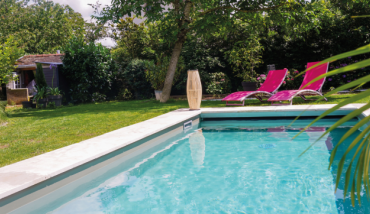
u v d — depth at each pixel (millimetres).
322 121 7055
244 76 14797
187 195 3094
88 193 3271
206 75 15602
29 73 19922
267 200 2877
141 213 2701
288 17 12031
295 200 2830
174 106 11125
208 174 3740
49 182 3072
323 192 2994
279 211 2617
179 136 6230
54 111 11273
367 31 14094
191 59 16312
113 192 3270
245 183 3352
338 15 14773
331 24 14516
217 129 6883
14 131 6605
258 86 14156
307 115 7391
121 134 5160
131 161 4520
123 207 2850
